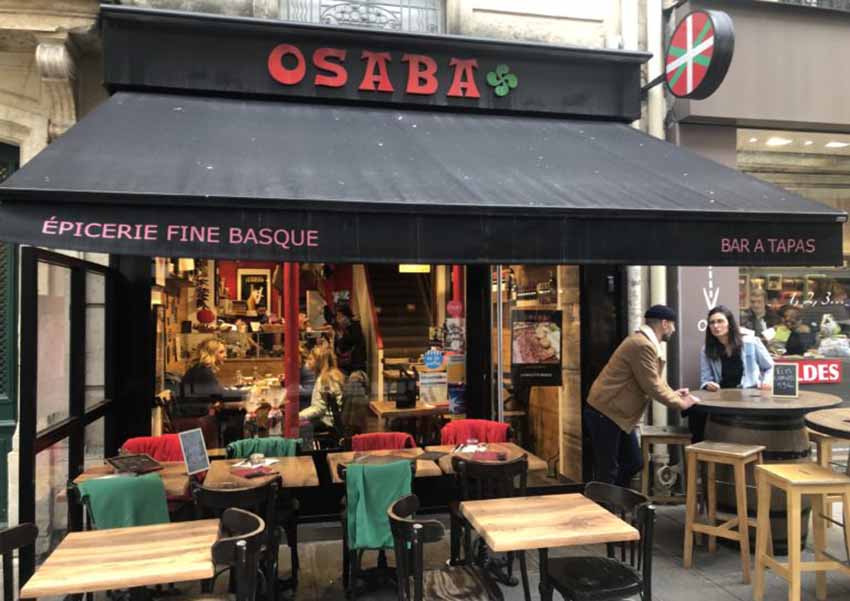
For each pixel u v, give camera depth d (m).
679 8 6.23
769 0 6.27
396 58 5.54
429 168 4.33
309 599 4.32
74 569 2.83
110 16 4.88
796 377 5.16
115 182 3.44
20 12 4.69
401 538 3.22
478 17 5.93
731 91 6.21
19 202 3.22
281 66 5.30
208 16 5.07
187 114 4.81
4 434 5.06
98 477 4.12
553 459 6.38
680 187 4.52
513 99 5.82
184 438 4.26
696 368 6.25
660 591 4.40
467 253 3.70
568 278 6.41
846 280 7.05
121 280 5.30
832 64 6.45
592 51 5.87
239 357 6.10
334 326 6.27
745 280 6.80
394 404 6.30
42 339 4.05
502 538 3.11
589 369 6.25
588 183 4.39
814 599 4.28
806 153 6.97
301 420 6.15
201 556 2.99
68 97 5.00
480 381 6.26
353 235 3.56
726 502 5.10
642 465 5.55
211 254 3.39
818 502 4.30
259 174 3.85
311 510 5.74
